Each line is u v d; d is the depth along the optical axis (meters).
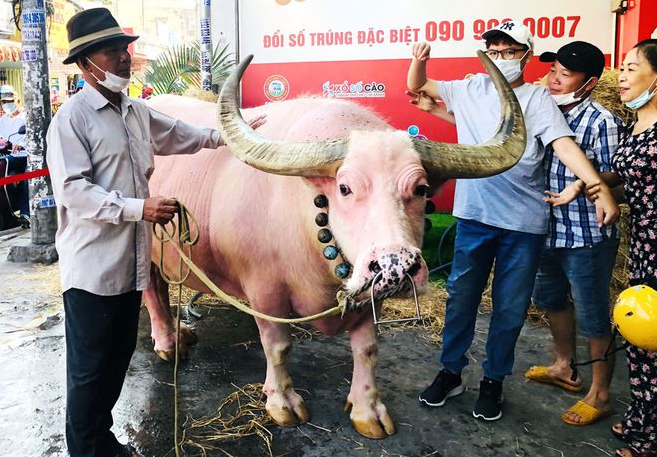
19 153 8.39
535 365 3.92
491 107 3.16
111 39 2.37
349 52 6.50
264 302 3.10
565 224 3.13
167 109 3.92
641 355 2.72
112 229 2.52
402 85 6.43
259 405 3.41
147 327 4.61
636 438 2.85
